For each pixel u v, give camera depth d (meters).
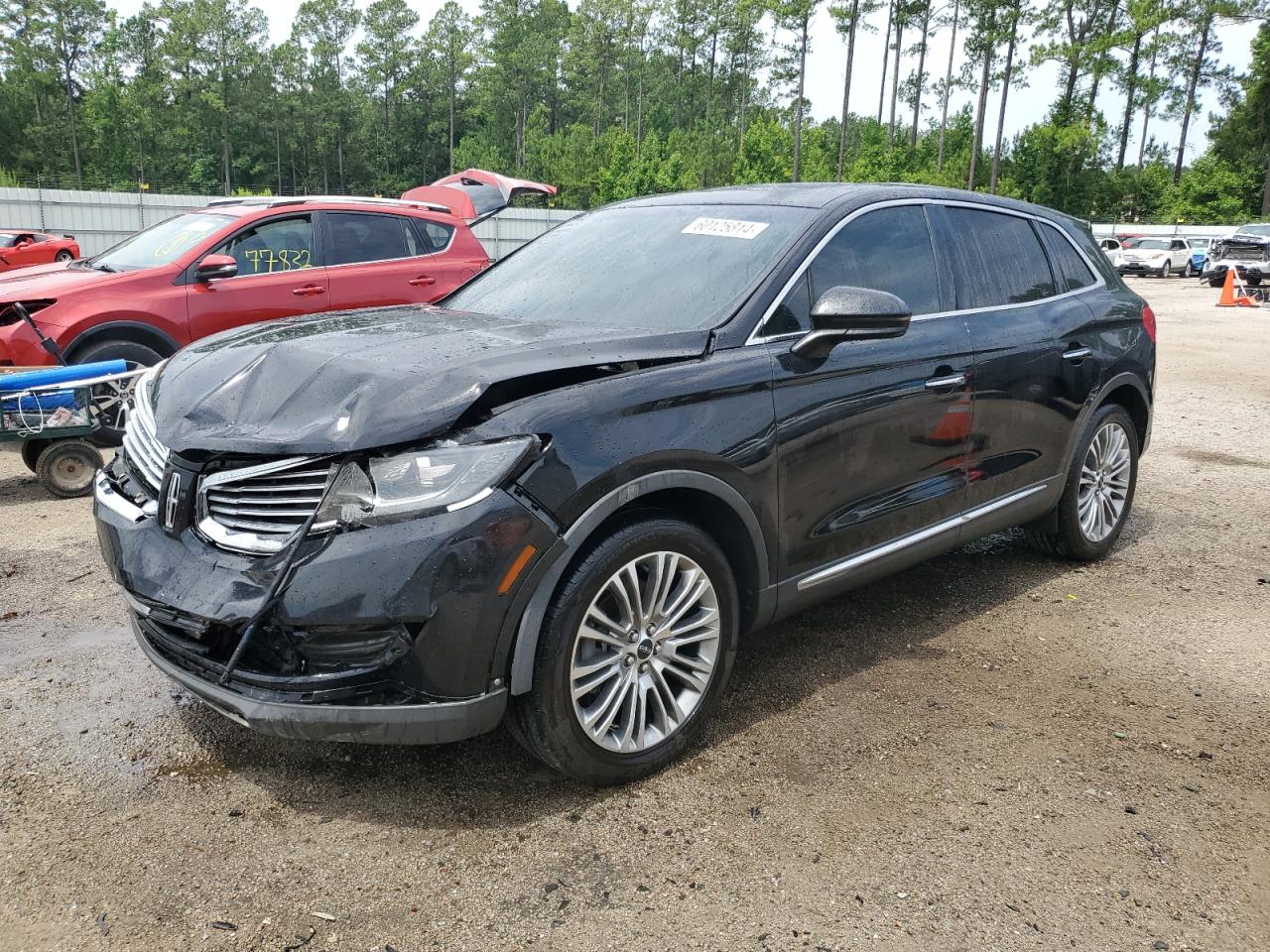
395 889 2.50
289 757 3.13
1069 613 4.44
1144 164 81.12
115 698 3.52
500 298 3.90
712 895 2.48
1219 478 7.00
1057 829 2.79
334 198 8.49
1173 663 3.92
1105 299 4.88
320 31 124.81
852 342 3.46
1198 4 65.44
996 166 55.03
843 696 3.59
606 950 2.29
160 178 111.62
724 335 3.14
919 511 3.81
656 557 2.90
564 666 2.71
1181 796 2.97
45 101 106.25
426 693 2.55
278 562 2.51
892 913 2.42
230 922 2.37
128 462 3.13
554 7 130.50
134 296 7.24
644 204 4.28
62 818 2.79
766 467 3.14
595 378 2.83
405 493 2.49
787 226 3.57
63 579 4.75
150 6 116.31
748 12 73.94
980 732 3.34
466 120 129.88
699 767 3.08
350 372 2.72
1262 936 2.37
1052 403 4.43
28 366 6.88
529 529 2.56
